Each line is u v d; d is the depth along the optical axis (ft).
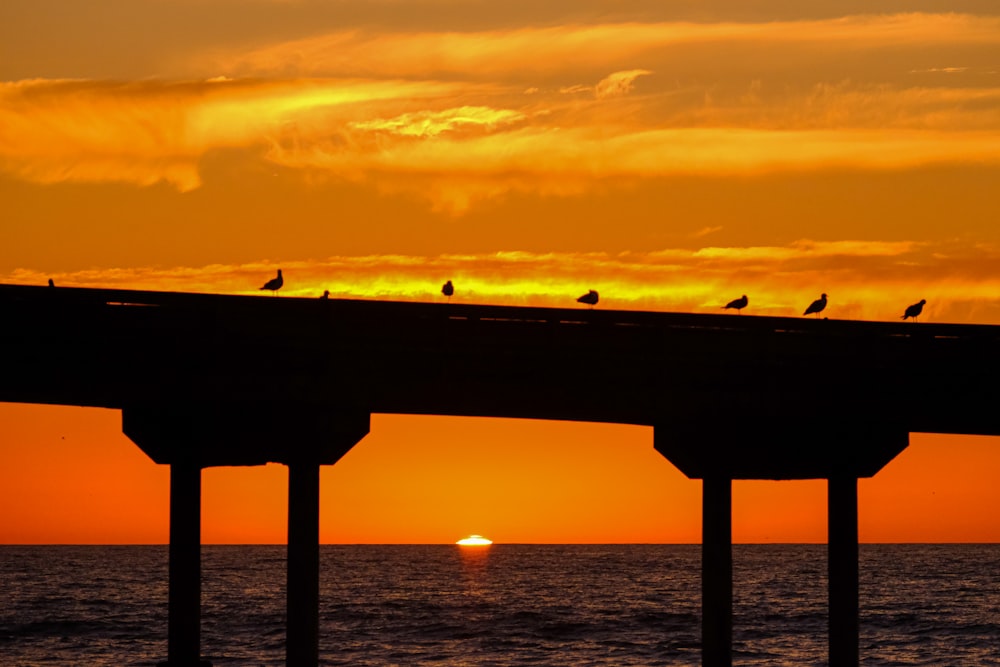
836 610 248.93
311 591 227.20
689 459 244.01
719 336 239.50
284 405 227.40
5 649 490.08
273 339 226.58
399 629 566.36
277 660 451.53
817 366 243.81
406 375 230.68
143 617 617.21
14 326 220.84
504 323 232.94
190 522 228.63
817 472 248.93
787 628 567.59
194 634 227.61
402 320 229.66
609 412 238.07
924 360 246.47
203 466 230.07
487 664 450.30
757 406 242.37
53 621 593.83
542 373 234.79
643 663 451.94
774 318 241.55
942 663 451.12
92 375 223.51
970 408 250.98
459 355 232.12
